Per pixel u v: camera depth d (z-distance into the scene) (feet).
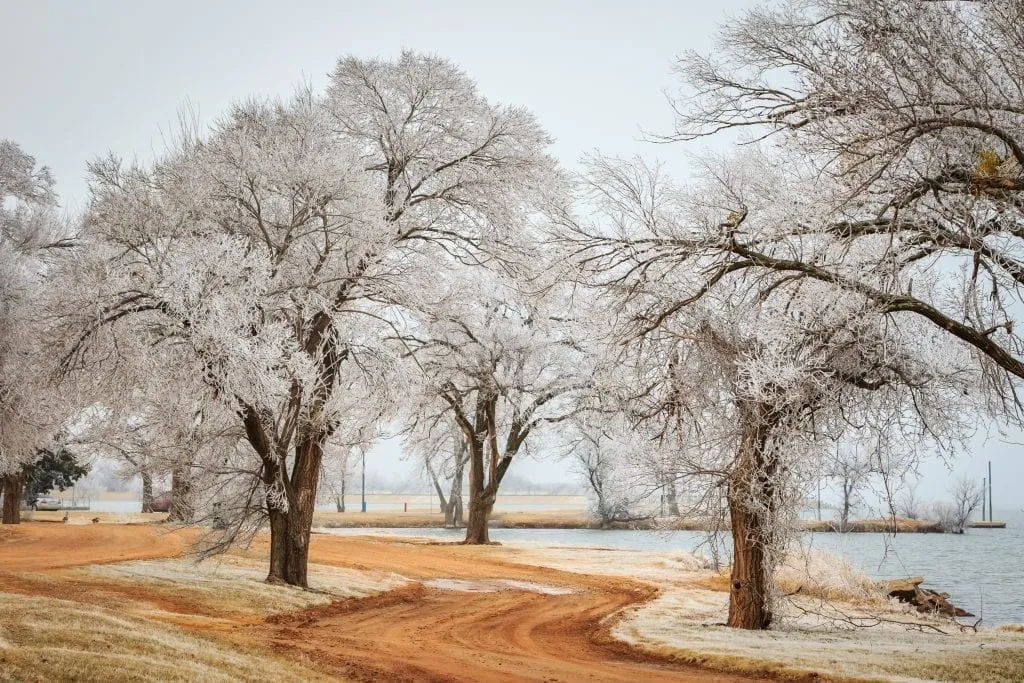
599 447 142.31
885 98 48.42
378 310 89.51
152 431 80.79
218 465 80.64
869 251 59.52
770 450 62.39
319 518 267.39
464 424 156.56
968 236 49.98
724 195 65.26
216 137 79.56
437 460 193.77
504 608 87.20
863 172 51.39
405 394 88.48
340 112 91.56
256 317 75.41
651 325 65.67
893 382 61.21
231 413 79.36
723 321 66.64
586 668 55.01
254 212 77.25
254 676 42.24
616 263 65.31
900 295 53.98
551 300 75.05
